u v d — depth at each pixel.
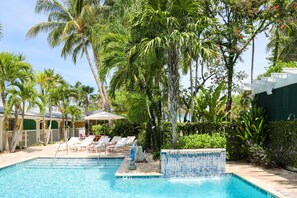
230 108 15.48
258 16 15.41
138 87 14.02
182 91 16.97
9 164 12.55
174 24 9.90
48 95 24.91
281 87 11.06
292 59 24.70
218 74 17.78
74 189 9.02
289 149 10.18
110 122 26.66
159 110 14.20
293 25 15.53
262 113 12.55
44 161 14.34
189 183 9.35
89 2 24.45
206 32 10.95
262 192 7.72
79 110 31.92
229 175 10.10
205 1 15.09
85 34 26.44
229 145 12.55
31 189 9.13
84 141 18.45
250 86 13.63
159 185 9.17
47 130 25.86
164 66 13.42
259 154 10.97
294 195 6.88
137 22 9.92
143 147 16.16
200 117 13.68
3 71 16.47
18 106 17.89
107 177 10.83
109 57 12.32
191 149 10.11
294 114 10.00
